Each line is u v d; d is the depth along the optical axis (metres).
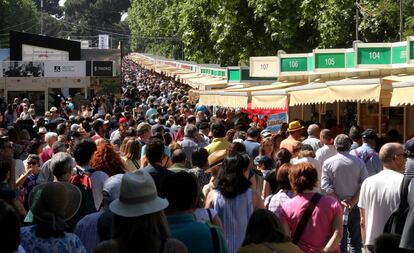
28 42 47.97
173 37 90.00
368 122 15.94
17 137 13.05
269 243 5.06
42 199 5.19
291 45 32.19
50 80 39.66
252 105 16.19
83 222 6.40
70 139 14.45
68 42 48.50
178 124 18.12
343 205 9.01
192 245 5.03
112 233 4.42
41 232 5.15
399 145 7.55
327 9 29.34
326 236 6.61
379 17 27.72
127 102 34.28
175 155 8.77
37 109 40.09
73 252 5.20
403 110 15.17
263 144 10.46
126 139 10.97
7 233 4.13
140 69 97.62
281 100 15.19
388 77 13.29
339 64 15.38
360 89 12.20
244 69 22.88
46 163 9.43
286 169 7.09
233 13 33.75
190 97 31.83
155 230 4.29
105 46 104.00
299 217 6.60
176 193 5.13
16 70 39.16
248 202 6.78
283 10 31.72
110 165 8.15
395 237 4.66
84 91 42.56
